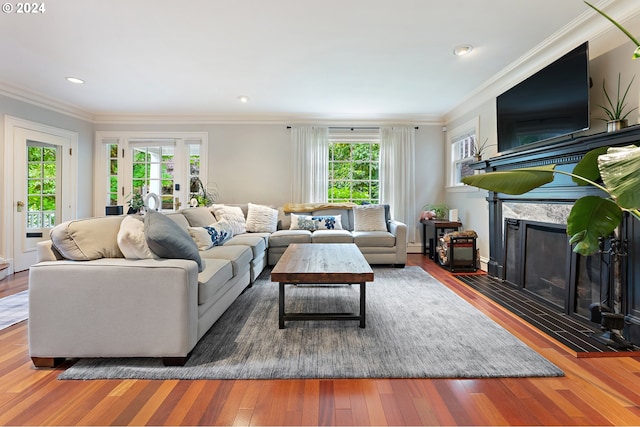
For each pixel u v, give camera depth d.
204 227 3.21
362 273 2.10
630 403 1.41
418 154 5.25
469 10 2.28
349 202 5.23
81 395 1.46
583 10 2.27
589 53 2.47
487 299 2.88
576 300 2.42
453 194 4.93
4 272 3.72
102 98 4.29
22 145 3.99
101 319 1.68
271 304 2.73
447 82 3.68
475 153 4.04
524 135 3.00
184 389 1.51
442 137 5.25
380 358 1.78
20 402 1.41
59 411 1.35
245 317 2.43
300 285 3.32
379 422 1.29
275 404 1.40
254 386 1.54
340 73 3.41
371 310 2.58
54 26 2.48
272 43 2.76
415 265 4.36
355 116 5.11
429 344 1.96
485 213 4.03
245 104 4.56
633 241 1.96
